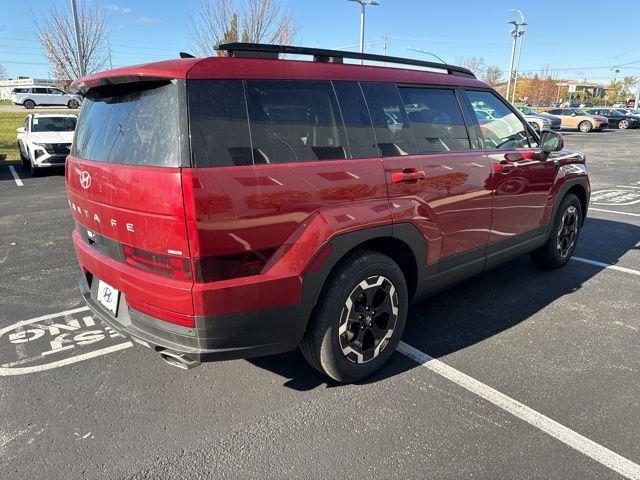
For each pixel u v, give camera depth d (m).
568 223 4.99
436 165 3.15
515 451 2.39
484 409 2.72
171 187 2.11
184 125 2.15
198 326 2.28
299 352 3.39
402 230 2.94
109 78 2.45
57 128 13.17
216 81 2.27
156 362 3.24
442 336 3.61
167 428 2.57
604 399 2.81
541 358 3.29
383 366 3.16
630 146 20.56
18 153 16.34
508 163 3.82
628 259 5.47
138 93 2.41
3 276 4.89
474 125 3.63
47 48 20.58
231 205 2.20
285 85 2.51
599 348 3.42
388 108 3.00
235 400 2.82
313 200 2.49
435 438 2.49
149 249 2.29
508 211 3.91
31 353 3.35
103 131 2.64
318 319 2.68
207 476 2.25
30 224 7.16
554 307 4.13
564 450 2.40
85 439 2.48
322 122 2.62
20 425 2.59
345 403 2.79
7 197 9.44
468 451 2.39
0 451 2.39
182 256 2.18
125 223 2.37
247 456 2.37
